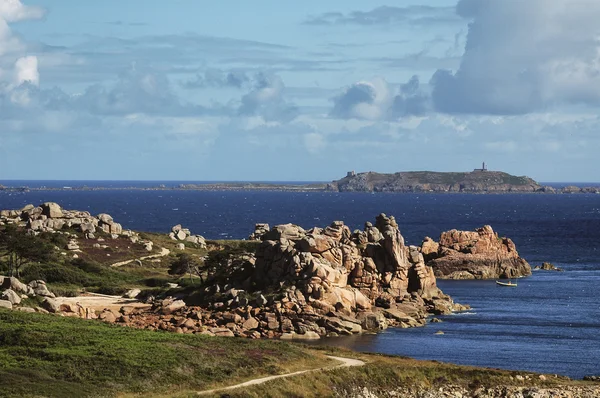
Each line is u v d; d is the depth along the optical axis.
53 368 151.50
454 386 172.88
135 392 145.12
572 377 191.62
